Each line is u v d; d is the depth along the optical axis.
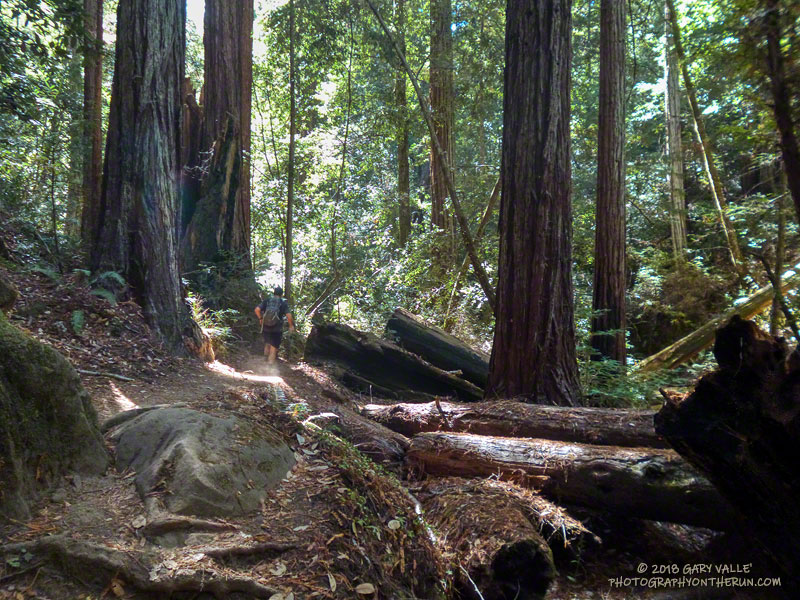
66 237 10.04
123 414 4.60
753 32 3.49
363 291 16.70
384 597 3.69
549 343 7.93
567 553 5.24
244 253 13.39
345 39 16.16
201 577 3.15
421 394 10.02
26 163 10.60
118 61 8.36
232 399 5.35
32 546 3.04
